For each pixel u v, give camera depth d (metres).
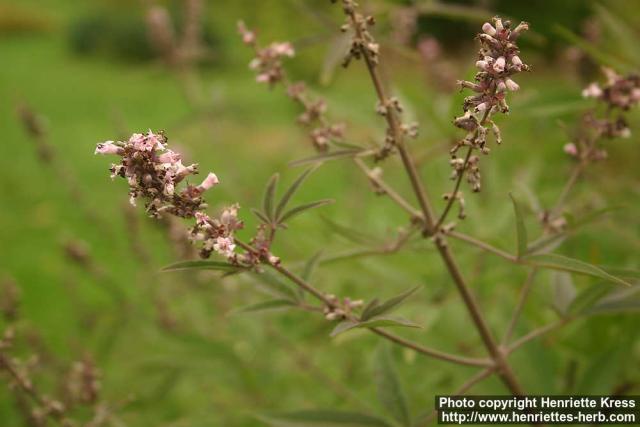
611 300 0.56
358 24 0.53
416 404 0.67
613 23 0.69
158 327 0.78
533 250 0.55
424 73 0.83
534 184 0.74
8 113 2.68
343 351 0.78
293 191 0.51
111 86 3.08
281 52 0.59
